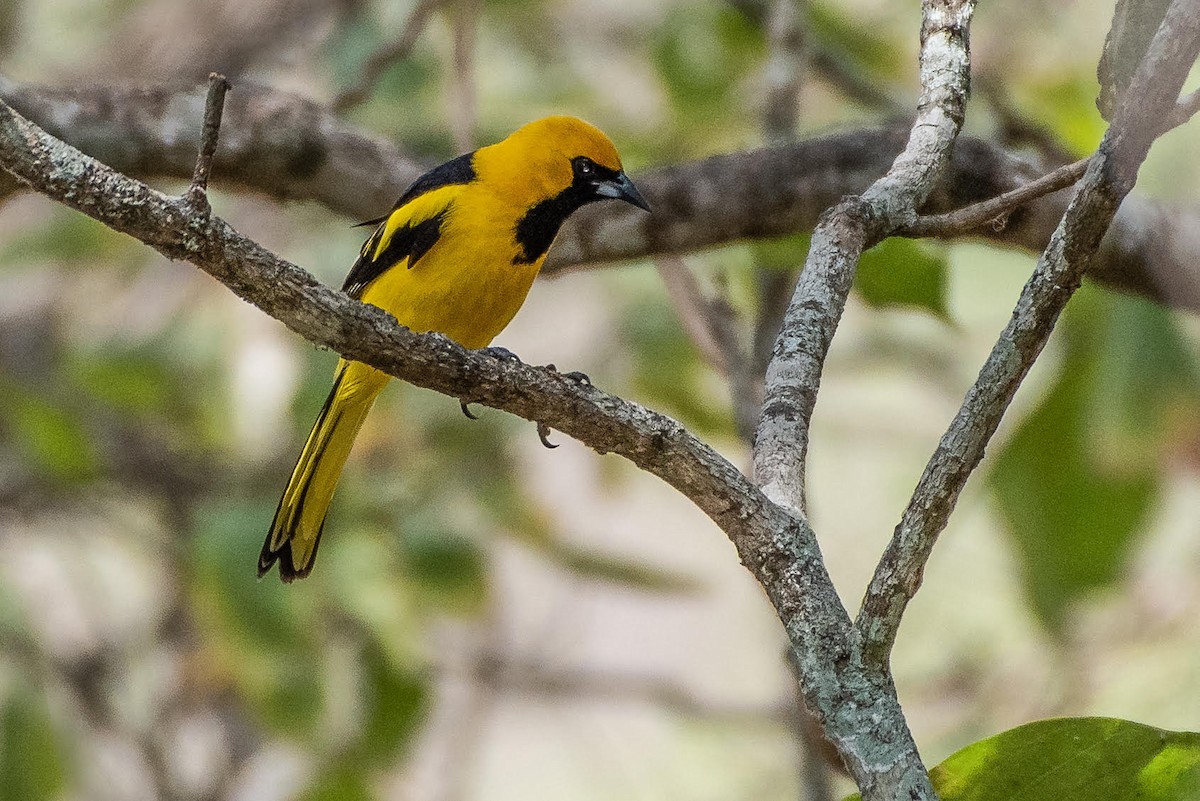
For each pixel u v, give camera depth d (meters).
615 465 14.52
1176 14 4.75
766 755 12.52
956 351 14.14
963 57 7.21
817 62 13.34
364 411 8.88
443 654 13.61
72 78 14.46
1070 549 10.46
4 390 13.19
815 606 5.38
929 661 12.23
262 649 11.16
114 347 13.29
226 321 13.09
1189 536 12.23
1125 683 11.46
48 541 14.20
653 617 14.22
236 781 13.47
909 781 5.06
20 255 14.02
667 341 13.27
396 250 9.11
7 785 12.25
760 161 9.93
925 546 5.17
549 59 15.20
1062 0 13.16
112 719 13.57
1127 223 9.30
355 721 11.89
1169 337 9.48
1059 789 5.41
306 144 10.10
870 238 6.77
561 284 15.30
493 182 9.22
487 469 12.93
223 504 11.69
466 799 13.04
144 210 5.20
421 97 14.08
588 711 13.25
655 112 14.53
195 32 14.77
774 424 6.14
